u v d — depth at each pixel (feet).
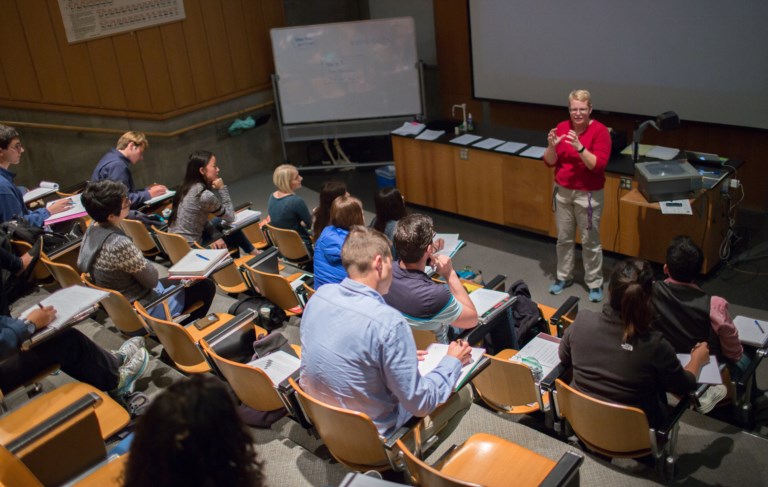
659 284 9.84
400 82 25.80
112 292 10.76
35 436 6.92
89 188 10.93
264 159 27.40
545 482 6.33
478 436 7.80
